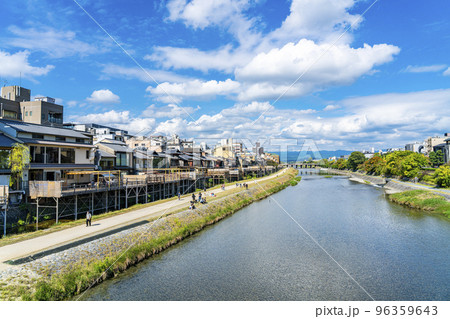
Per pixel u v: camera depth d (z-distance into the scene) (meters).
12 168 24.89
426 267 21.05
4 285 14.09
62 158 31.94
